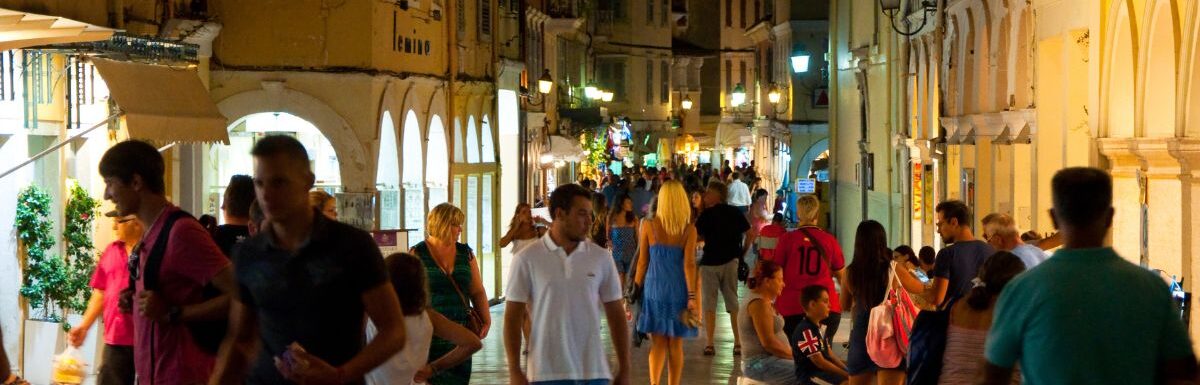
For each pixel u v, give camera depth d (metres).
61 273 15.56
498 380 16.69
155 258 7.79
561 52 48.00
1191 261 12.92
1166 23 13.16
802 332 12.39
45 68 15.76
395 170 23.44
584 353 10.20
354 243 6.26
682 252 14.95
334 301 6.24
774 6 60.56
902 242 29.55
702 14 81.25
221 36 21.73
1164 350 6.06
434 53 25.83
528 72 38.94
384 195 23.44
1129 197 14.21
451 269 12.25
